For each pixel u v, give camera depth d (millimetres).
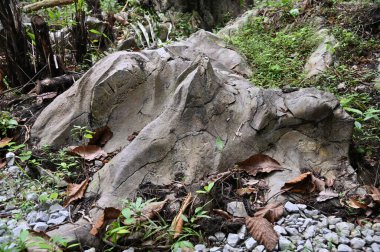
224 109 3439
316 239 2664
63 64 4922
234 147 3316
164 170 3191
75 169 3551
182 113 3322
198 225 2766
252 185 3170
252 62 5059
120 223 2789
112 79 3705
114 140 3697
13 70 4812
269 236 2648
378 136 3836
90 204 3070
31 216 3031
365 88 4406
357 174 3482
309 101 3398
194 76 3381
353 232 2717
